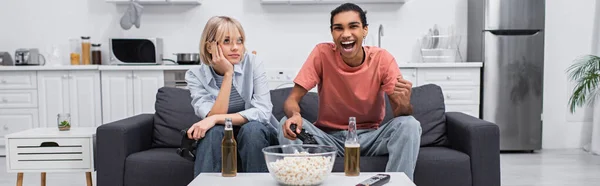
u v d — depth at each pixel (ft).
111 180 6.61
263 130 6.12
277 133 6.61
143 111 12.59
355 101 6.86
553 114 13.91
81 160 7.06
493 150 6.56
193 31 14.07
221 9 14.07
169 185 6.59
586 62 12.19
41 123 12.65
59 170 7.05
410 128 6.00
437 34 13.84
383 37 13.96
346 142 4.96
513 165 11.30
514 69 12.69
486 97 12.75
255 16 14.10
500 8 12.56
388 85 6.73
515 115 12.80
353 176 4.93
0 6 13.85
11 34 13.92
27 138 6.99
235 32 6.72
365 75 6.73
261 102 6.84
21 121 12.66
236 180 4.74
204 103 6.75
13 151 7.00
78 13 13.96
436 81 12.66
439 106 7.82
